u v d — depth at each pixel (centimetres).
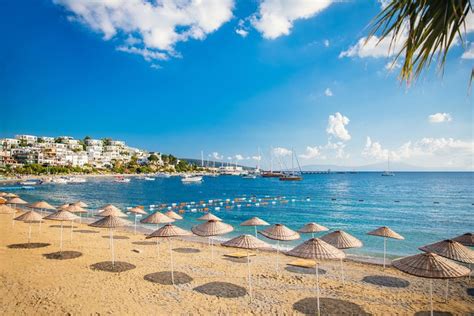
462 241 1370
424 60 369
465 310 1110
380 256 1916
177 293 1206
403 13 364
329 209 4706
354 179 16950
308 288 1295
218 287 1280
